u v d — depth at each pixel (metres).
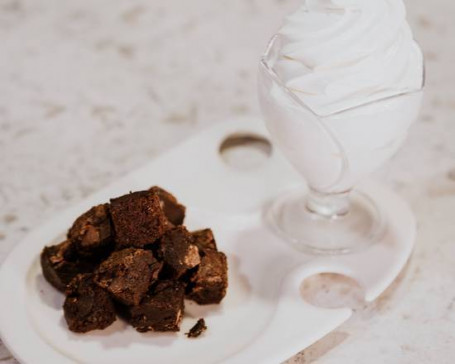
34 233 0.61
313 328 0.55
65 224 0.62
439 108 0.75
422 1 0.89
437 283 0.60
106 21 0.88
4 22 0.88
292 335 0.55
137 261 0.56
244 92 0.79
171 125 0.75
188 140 0.70
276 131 0.59
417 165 0.70
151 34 0.86
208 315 0.58
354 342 0.56
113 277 0.56
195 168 0.68
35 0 0.91
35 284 0.59
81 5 0.91
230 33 0.86
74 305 0.56
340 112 0.56
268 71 0.58
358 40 0.56
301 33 0.57
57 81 0.80
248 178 0.67
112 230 0.58
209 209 0.65
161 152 0.72
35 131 0.74
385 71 0.56
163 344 0.56
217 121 0.75
